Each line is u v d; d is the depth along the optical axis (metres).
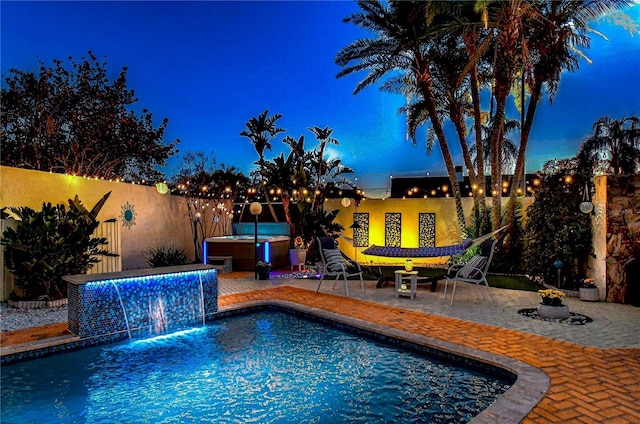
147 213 11.79
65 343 5.32
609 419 3.21
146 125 16.75
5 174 8.09
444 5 10.32
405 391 4.18
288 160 14.45
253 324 6.76
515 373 4.18
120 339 5.81
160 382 4.47
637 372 4.13
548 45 10.62
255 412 3.79
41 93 14.32
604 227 7.46
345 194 18.50
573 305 7.14
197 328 6.53
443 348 4.97
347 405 3.91
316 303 7.49
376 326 5.91
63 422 3.64
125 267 10.95
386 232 15.16
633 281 7.12
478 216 12.64
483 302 7.53
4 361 4.88
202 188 14.16
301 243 12.47
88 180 9.88
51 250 7.25
